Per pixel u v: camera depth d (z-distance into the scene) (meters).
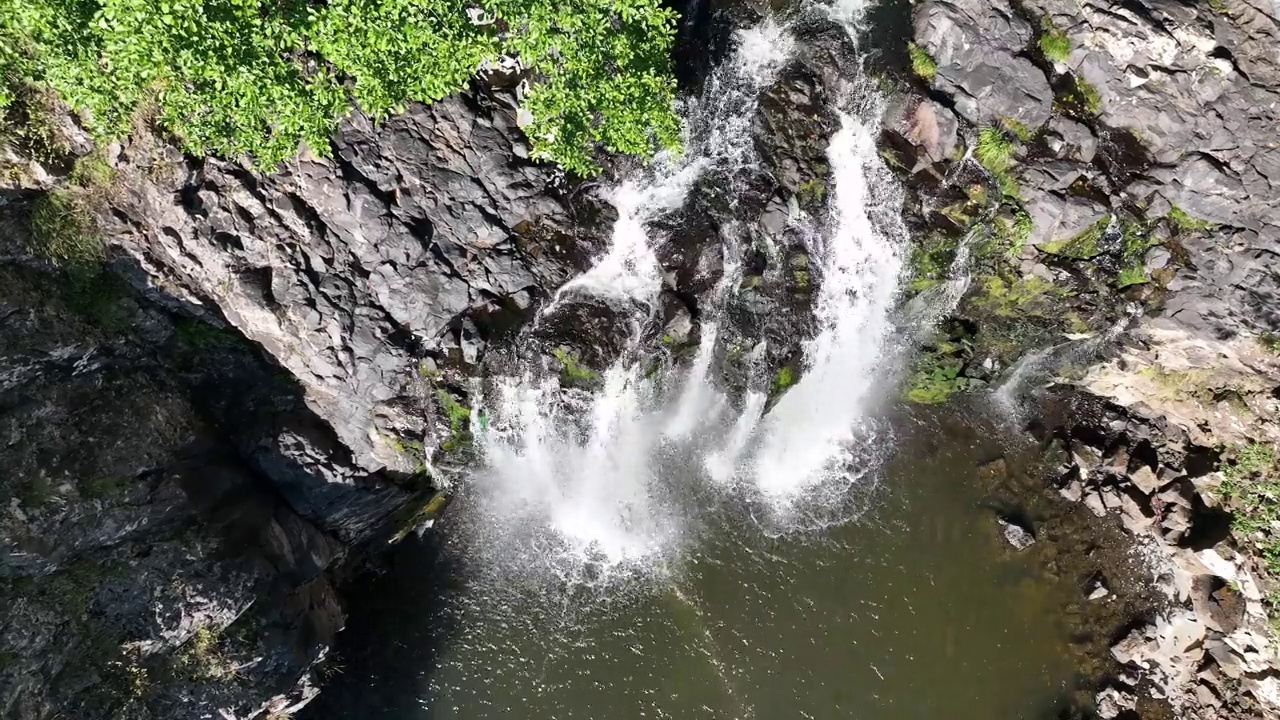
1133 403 26.14
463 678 23.95
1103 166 23.31
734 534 24.92
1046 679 24.30
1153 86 22.94
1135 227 23.20
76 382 17.89
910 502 25.61
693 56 23.75
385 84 16.44
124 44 13.89
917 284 24.12
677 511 25.00
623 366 22.45
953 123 23.02
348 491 22.00
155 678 17.66
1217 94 22.72
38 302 17.47
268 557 20.00
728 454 25.14
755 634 24.09
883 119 23.75
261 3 15.17
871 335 25.00
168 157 18.11
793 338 23.52
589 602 24.45
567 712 23.53
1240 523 23.62
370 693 23.72
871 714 23.55
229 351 20.25
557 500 24.83
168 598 17.86
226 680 18.67
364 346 20.61
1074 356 25.53
